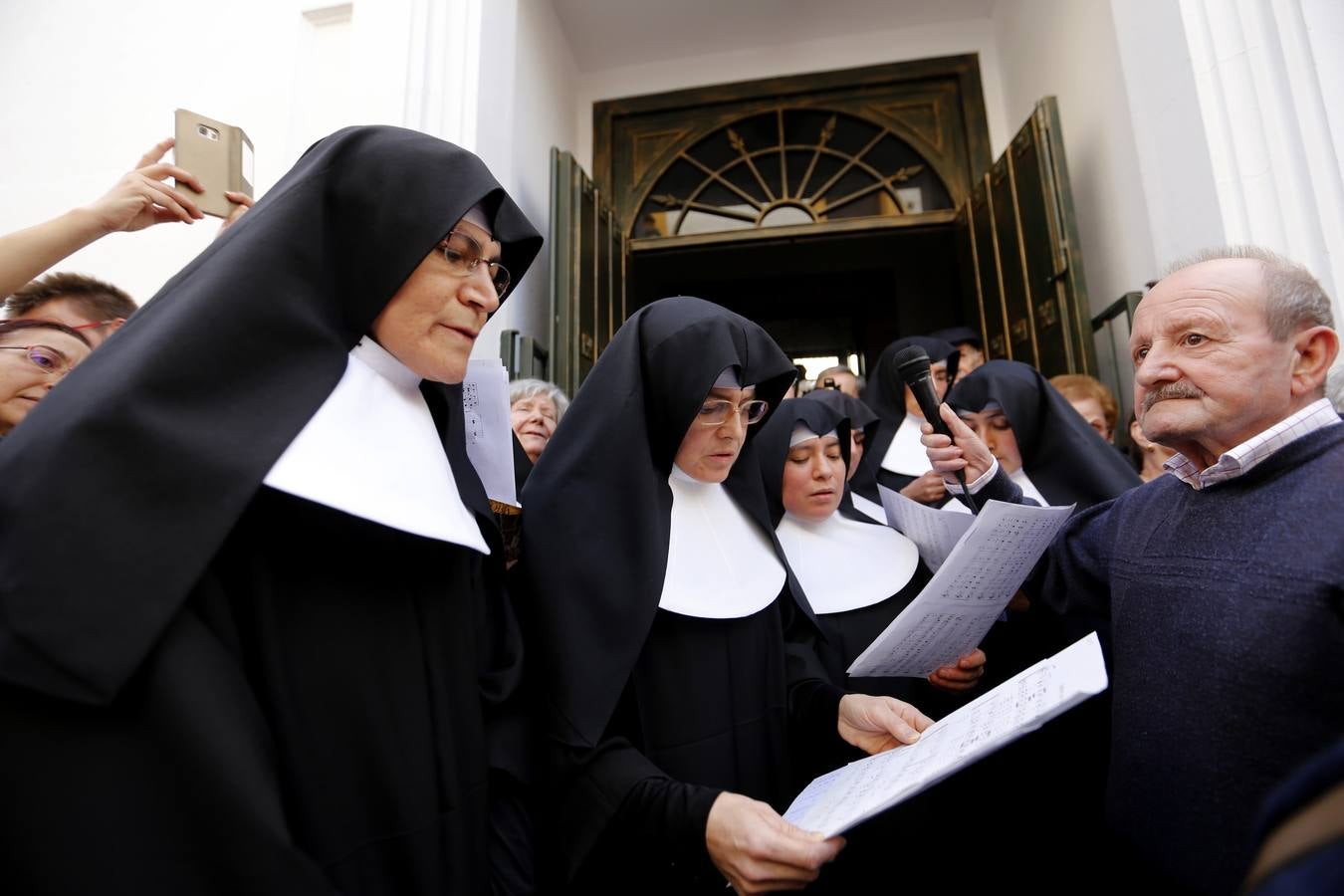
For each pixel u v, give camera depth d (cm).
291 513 95
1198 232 268
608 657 121
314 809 89
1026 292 389
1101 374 362
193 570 77
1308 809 36
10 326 159
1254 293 103
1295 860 34
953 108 491
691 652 136
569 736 116
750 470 163
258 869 72
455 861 100
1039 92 430
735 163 505
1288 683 91
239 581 91
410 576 106
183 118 167
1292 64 242
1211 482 109
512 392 252
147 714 74
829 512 184
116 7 311
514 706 123
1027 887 163
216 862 72
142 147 297
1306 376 104
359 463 93
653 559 129
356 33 290
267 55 298
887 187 489
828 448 186
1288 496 98
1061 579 148
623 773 114
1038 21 426
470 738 107
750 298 633
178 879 71
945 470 171
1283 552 95
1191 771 100
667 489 144
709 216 501
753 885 95
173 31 305
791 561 179
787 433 184
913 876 161
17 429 80
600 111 517
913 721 121
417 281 102
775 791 138
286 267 96
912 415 280
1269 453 102
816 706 138
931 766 92
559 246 374
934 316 575
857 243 594
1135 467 254
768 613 150
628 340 146
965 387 235
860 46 500
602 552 128
